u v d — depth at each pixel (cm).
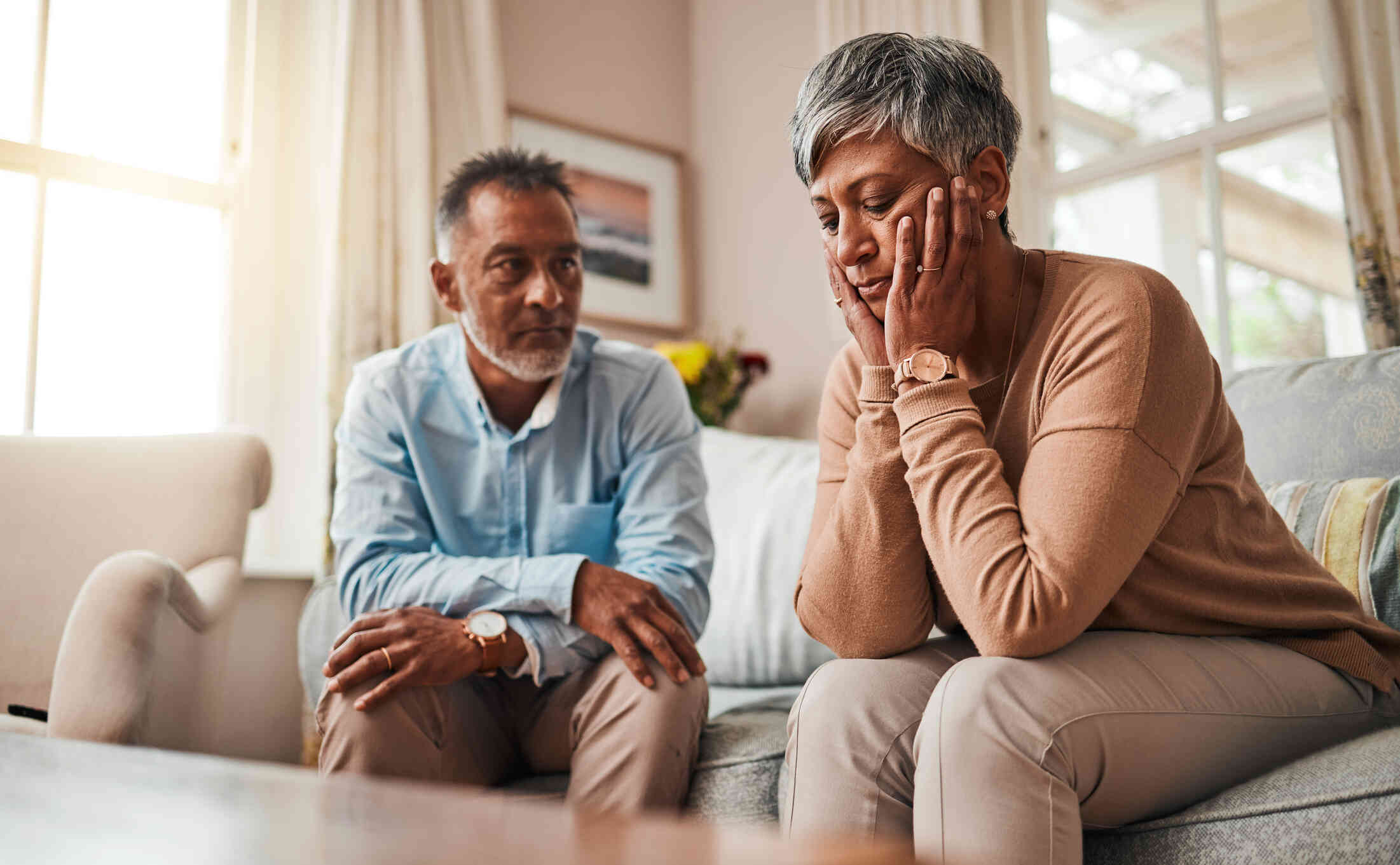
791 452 237
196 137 295
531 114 349
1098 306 104
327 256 293
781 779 127
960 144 108
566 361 159
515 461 159
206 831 52
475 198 159
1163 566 103
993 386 112
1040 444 101
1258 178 277
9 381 262
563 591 139
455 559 146
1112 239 305
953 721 90
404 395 160
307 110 307
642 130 384
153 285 284
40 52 273
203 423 288
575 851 46
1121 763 92
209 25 300
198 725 173
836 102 108
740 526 223
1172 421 99
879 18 328
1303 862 89
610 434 163
